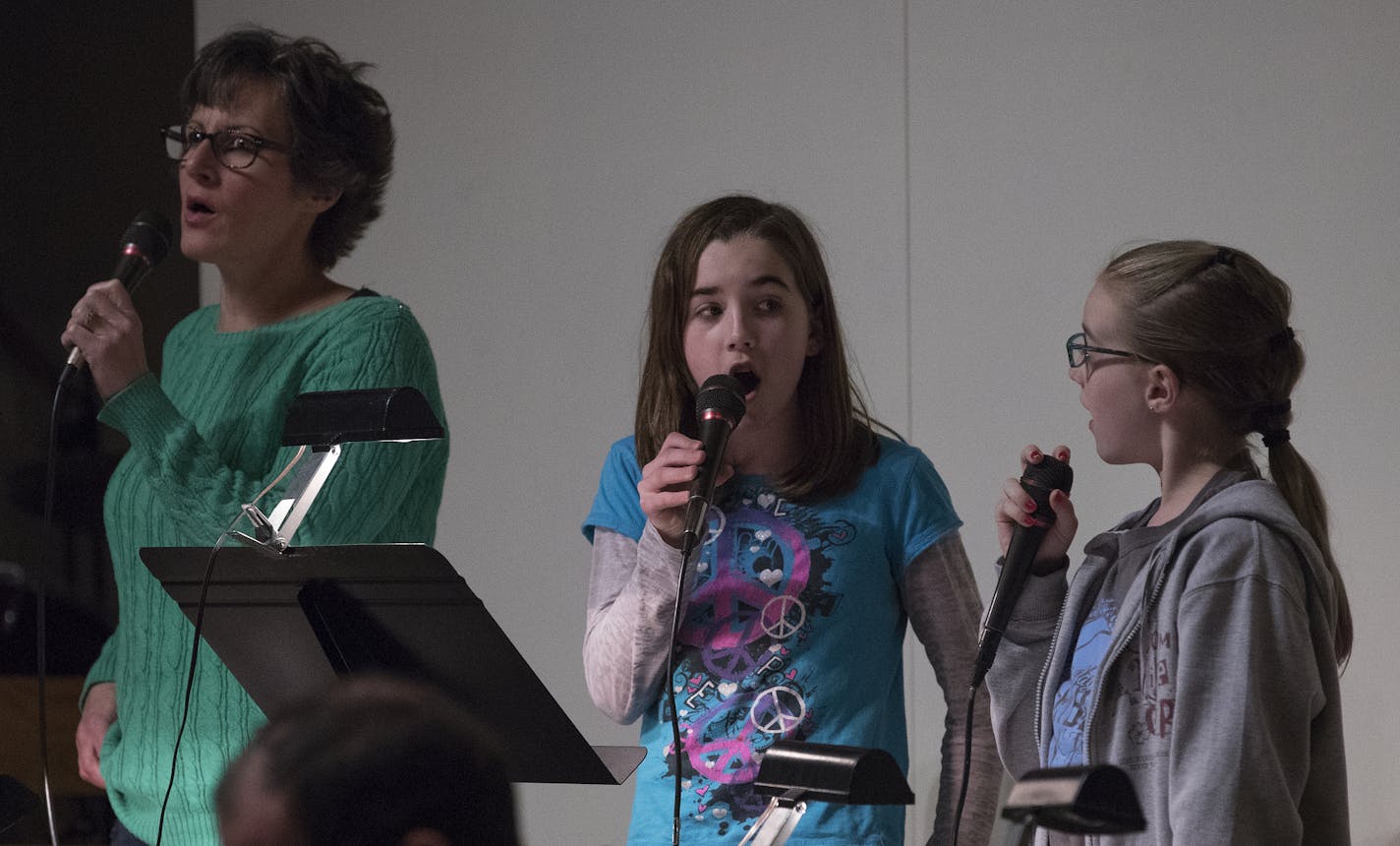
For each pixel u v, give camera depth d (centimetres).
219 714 516
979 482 861
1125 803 248
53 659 930
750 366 489
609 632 490
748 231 501
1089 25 848
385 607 395
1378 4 803
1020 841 259
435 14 980
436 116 979
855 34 894
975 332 865
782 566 486
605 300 944
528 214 960
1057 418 848
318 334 552
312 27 1004
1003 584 450
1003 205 862
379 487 524
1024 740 470
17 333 974
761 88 912
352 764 190
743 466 509
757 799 460
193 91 571
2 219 986
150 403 519
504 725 404
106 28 1009
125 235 550
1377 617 790
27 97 998
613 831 916
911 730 859
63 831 879
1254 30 822
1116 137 844
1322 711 417
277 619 412
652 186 935
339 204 589
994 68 866
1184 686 404
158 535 537
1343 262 805
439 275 974
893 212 882
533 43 961
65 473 956
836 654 477
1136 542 454
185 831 520
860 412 528
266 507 516
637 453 518
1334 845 414
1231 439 454
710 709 474
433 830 191
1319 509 450
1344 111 807
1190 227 830
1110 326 456
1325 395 803
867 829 459
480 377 965
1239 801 390
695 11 928
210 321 601
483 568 958
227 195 552
